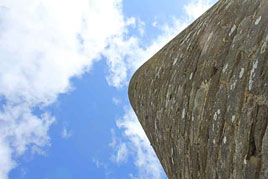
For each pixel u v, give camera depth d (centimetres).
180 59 342
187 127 282
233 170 194
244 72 190
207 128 237
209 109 236
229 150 200
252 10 204
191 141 273
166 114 349
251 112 175
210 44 261
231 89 204
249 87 180
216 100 226
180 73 323
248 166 175
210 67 247
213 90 233
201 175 256
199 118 253
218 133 217
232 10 242
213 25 273
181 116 298
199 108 255
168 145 353
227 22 242
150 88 453
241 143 184
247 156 176
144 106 484
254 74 176
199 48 288
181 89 307
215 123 222
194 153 267
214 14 292
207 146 237
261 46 175
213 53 248
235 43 213
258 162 166
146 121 479
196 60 285
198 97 260
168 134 346
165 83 375
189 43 332
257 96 170
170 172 377
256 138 169
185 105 289
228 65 216
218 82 227
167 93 355
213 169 228
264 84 165
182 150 300
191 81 283
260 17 188
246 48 194
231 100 201
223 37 238
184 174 305
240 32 211
